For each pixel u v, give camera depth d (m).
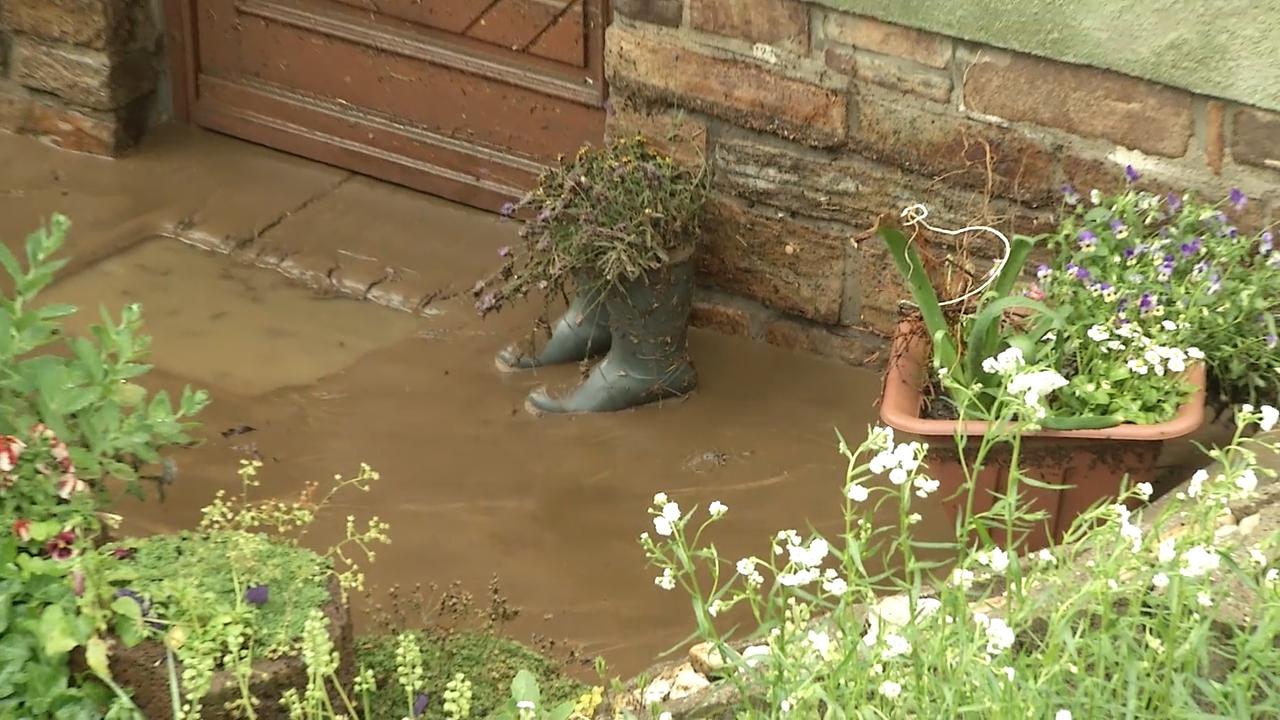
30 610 2.08
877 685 1.74
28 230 4.21
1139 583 1.78
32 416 2.30
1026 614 1.80
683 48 3.49
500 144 4.26
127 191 4.44
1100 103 3.06
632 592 2.93
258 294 3.98
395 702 2.37
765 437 3.40
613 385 3.48
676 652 2.76
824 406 3.50
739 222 3.62
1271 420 1.88
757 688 1.98
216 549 2.26
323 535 3.08
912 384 2.76
